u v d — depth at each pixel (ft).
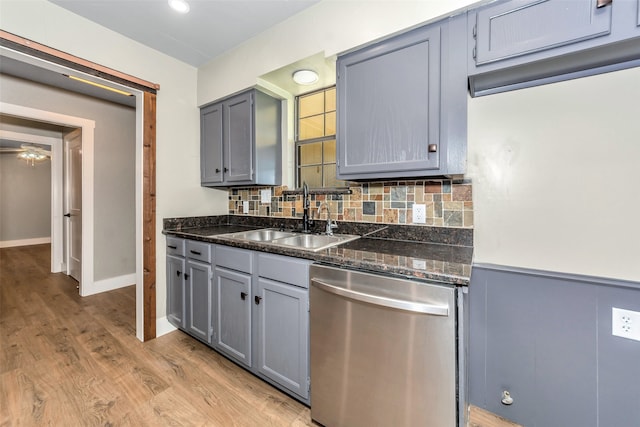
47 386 5.16
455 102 4.10
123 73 6.46
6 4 4.96
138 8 5.58
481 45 3.88
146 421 4.41
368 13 4.81
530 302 4.24
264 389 5.20
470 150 4.62
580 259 3.89
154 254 7.10
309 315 4.46
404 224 5.57
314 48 5.48
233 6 5.53
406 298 3.43
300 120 7.82
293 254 4.62
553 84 3.99
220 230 7.41
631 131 3.54
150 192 7.02
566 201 3.96
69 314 8.45
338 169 5.24
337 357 4.06
